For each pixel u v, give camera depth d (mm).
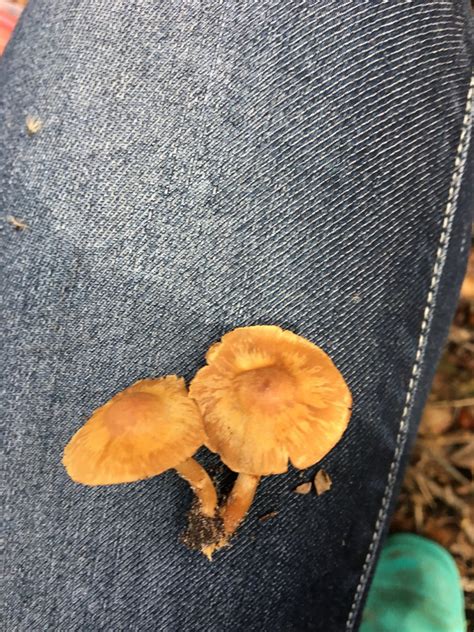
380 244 150
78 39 153
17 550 141
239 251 148
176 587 141
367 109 146
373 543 159
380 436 155
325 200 147
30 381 144
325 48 146
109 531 141
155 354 146
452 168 154
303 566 148
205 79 147
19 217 148
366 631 208
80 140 148
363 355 151
